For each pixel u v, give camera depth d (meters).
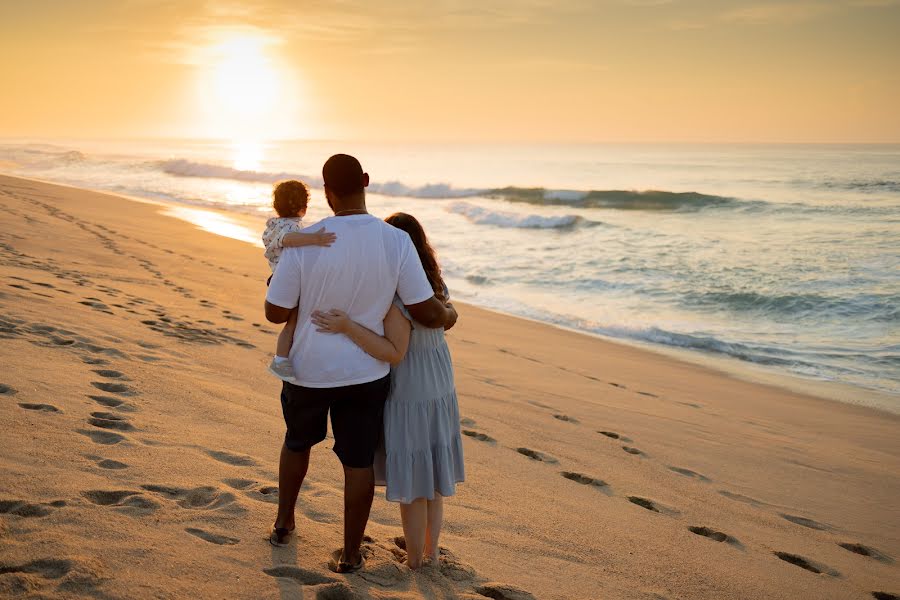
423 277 2.78
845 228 22.72
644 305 13.88
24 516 2.72
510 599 2.90
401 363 2.92
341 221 2.71
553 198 32.69
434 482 2.99
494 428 5.96
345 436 2.79
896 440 7.30
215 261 13.35
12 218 14.66
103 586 2.31
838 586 3.97
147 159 59.53
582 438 6.09
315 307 2.70
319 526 3.19
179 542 2.74
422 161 82.94
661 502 4.87
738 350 10.95
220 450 3.97
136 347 6.07
